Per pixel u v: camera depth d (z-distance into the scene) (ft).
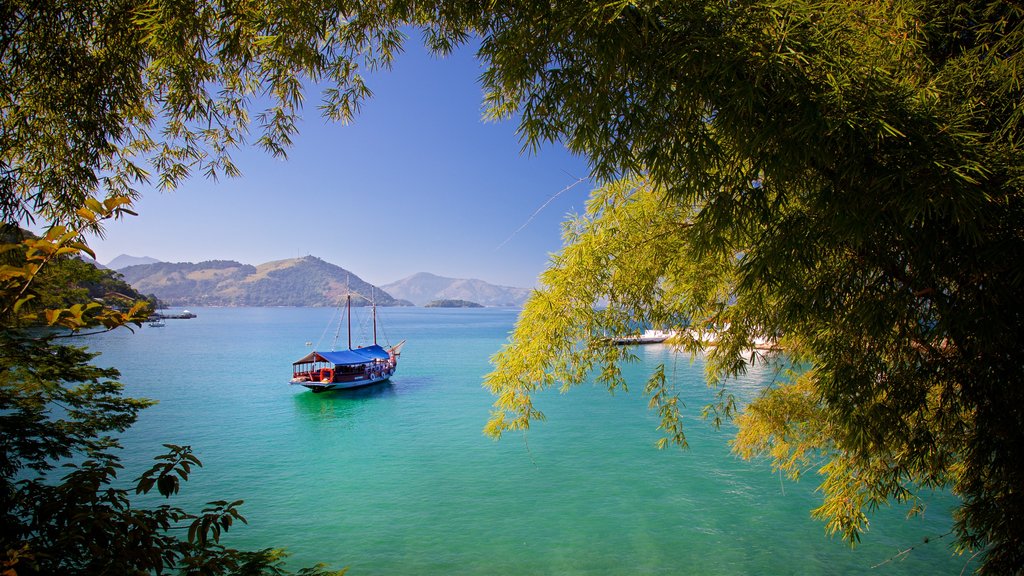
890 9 9.22
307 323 513.04
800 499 43.42
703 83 7.56
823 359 11.66
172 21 9.03
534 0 8.80
